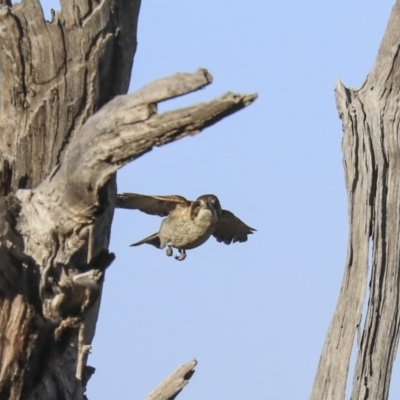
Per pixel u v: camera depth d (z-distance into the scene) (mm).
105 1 14375
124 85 14852
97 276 12008
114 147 10773
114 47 14531
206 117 10141
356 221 15992
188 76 10070
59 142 14125
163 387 14117
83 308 12320
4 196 12164
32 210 11914
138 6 15031
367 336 15820
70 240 11992
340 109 16234
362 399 15680
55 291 12094
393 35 16219
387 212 16062
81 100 14172
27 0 14078
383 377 15789
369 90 16391
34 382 12711
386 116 16188
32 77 14047
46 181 11984
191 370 14234
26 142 14078
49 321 12289
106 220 14273
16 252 11891
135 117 10438
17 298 12039
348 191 16094
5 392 12500
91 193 11453
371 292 15945
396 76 16141
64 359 14266
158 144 10664
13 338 12180
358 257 15922
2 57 14031
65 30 14156
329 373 15695
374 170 16078
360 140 16078
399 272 16047
